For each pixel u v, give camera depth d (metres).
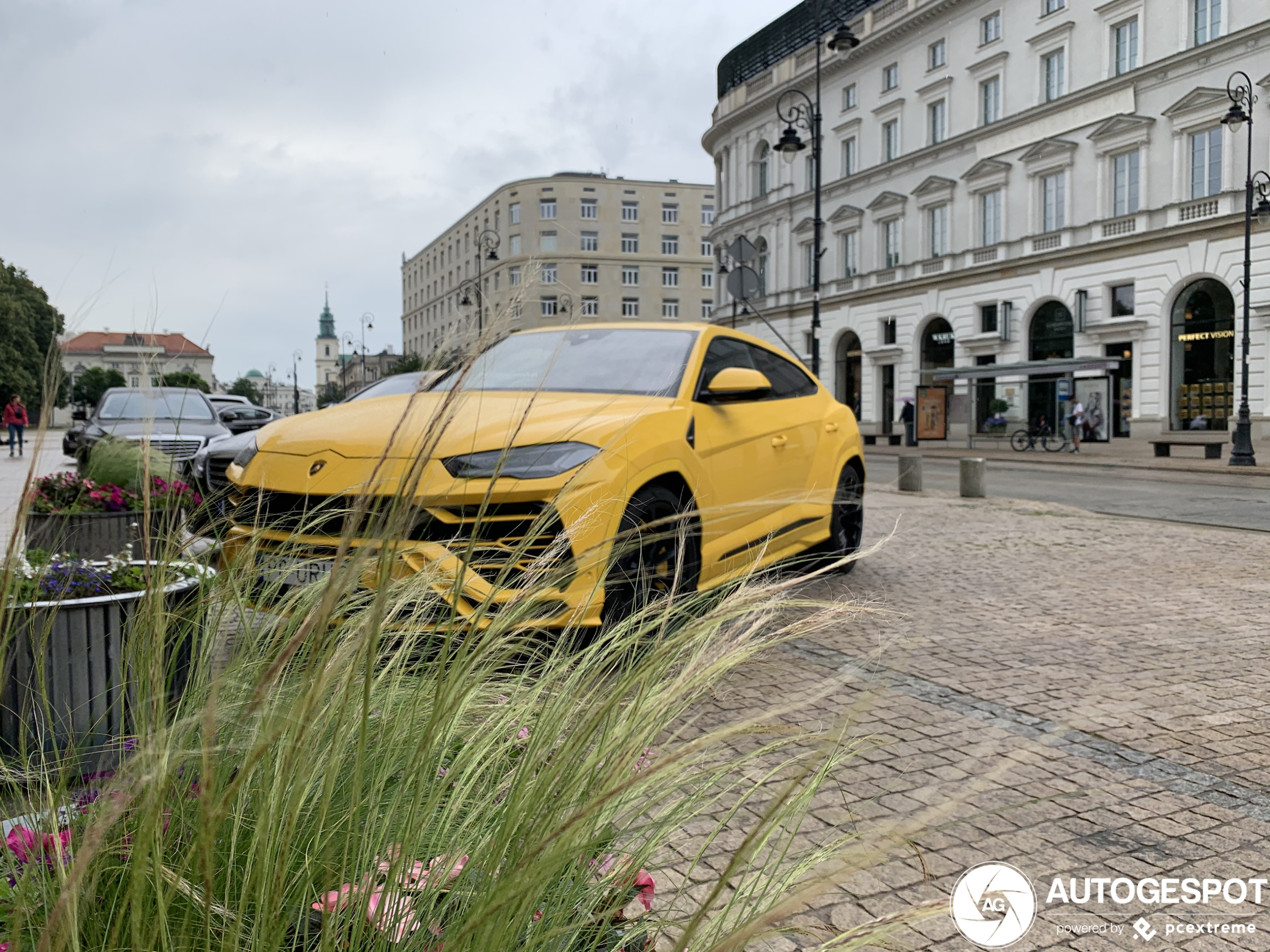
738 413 4.48
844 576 5.80
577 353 4.47
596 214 67.38
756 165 44.28
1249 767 2.80
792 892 1.00
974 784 0.91
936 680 3.64
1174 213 26.03
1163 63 26.12
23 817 1.04
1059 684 3.62
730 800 2.40
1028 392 28.45
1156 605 5.15
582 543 2.75
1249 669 3.85
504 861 0.98
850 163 38.59
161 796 0.77
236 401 15.45
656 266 68.62
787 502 1.52
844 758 1.16
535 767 1.07
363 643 0.92
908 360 35.44
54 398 0.88
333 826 1.05
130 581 2.33
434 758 1.10
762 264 43.81
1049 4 29.66
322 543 1.42
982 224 32.41
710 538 3.89
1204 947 1.87
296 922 0.92
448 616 1.20
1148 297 26.88
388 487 0.86
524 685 1.28
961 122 33.00
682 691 1.10
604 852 1.12
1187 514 10.02
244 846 1.03
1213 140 25.39
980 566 6.41
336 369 100.94
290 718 0.80
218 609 1.34
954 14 32.94
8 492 7.24
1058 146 29.11
